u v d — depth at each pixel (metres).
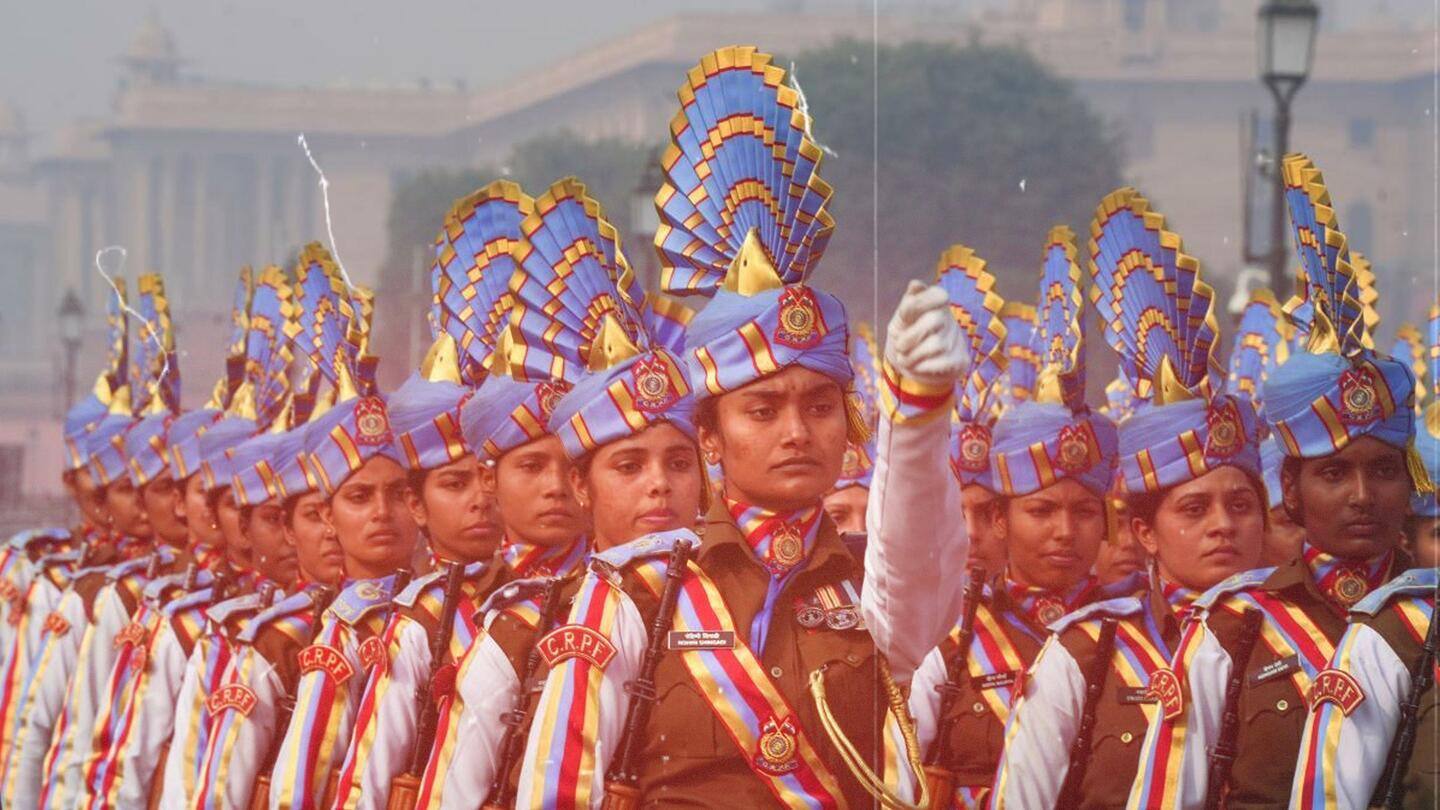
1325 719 8.89
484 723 9.29
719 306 8.25
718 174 8.46
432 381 11.02
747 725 8.16
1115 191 10.58
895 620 7.73
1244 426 10.04
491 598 9.48
